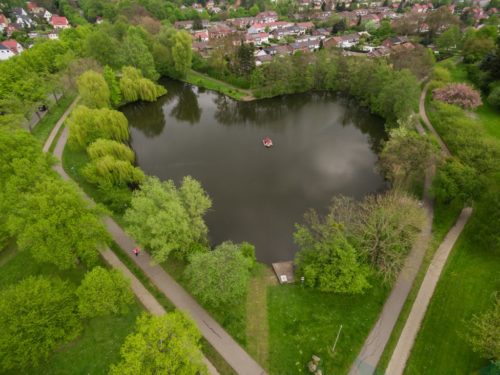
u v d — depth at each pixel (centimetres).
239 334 3869
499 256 4769
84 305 3441
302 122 10000
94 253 4269
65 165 6969
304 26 18975
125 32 13450
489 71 9931
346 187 7050
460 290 4359
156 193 4694
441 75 10169
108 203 5941
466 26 17075
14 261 4719
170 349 2930
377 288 4425
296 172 7538
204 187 7062
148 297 4284
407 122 7725
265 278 4741
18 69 8712
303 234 4703
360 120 9988
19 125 7475
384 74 9456
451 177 5453
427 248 5025
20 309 3244
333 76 11262
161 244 4309
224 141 8944
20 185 4616
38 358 3494
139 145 8788
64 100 9881
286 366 3588
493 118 8550
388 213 4694
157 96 10969
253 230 5988
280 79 11088
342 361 3631
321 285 4188
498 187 5078
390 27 17212
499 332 3297
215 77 12912
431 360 3631
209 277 3797
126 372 2714
